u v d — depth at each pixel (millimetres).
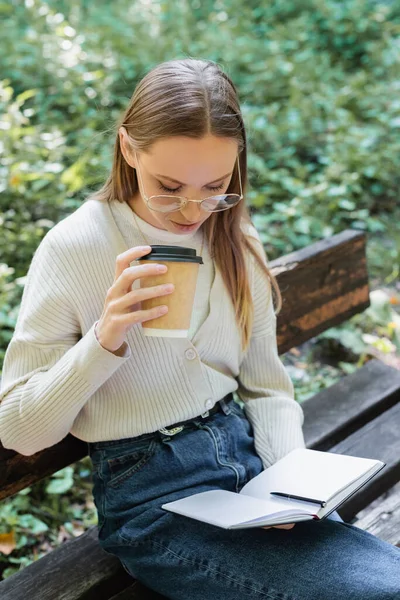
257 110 5578
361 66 7066
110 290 1449
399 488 2729
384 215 4961
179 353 1694
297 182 4770
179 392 1719
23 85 5648
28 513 2586
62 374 1521
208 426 1762
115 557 1848
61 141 4512
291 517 1461
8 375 1656
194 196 1533
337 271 2682
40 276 1634
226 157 1515
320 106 5793
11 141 4250
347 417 2439
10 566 2404
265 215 4703
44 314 1608
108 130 1737
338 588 1429
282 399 1931
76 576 1793
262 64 6266
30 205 4078
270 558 1507
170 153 1479
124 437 1702
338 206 4746
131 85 5773
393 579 1423
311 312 2617
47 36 6074
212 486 1669
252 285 1900
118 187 1714
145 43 6398
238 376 2004
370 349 3541
